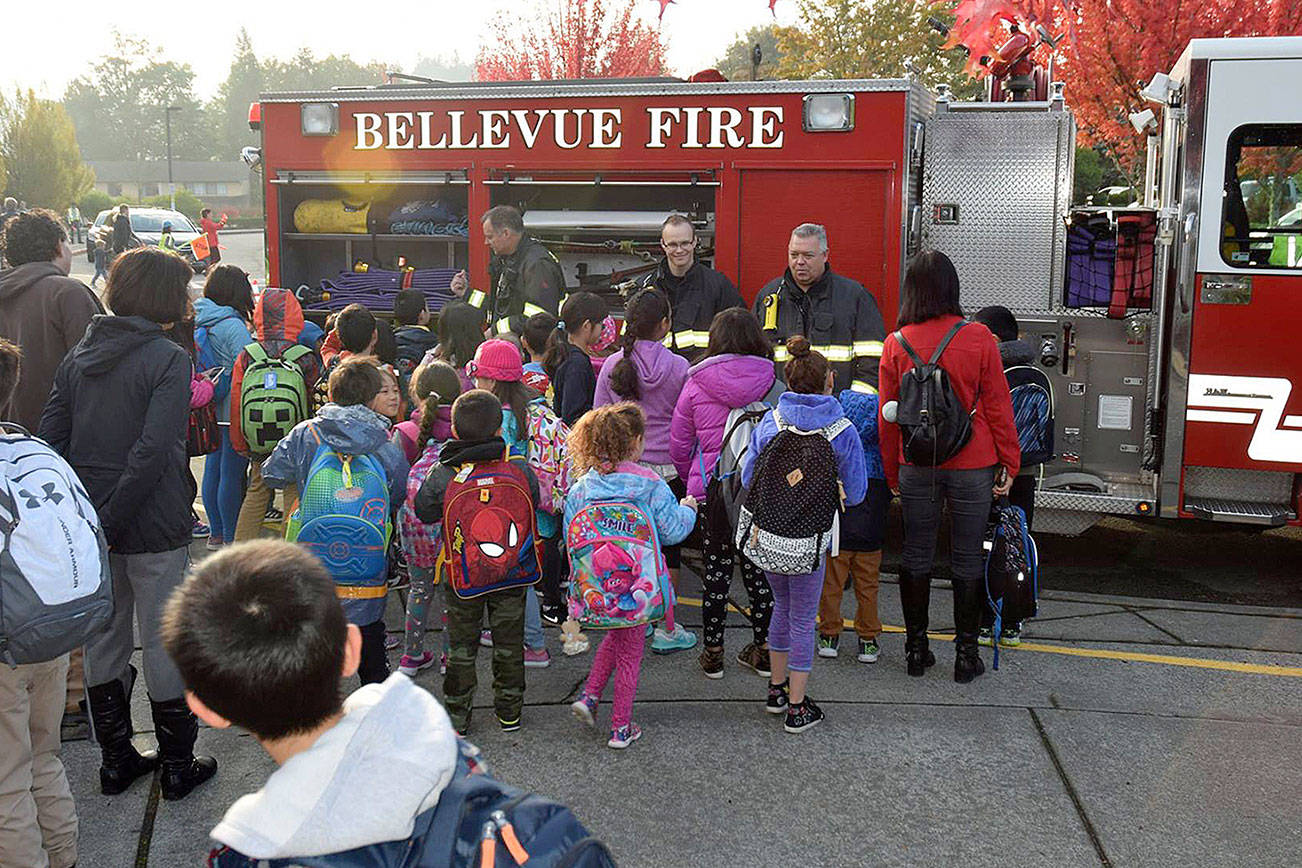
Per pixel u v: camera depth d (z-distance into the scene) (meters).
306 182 7.67
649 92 6.78
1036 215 6.40
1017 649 5.36
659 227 7.16
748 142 6.64
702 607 5.66
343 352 5.91
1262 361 5.92
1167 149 6.27
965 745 4.31
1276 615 5.88
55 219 4.58
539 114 7.01
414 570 4.92
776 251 6.69
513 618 4.36
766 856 3.55
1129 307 6.21
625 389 5.16
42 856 3.04
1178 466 6.12
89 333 3.80
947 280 4.75
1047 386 5.34
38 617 2.83
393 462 4.33
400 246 8.52
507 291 6.41
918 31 19.47
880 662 5.21
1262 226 5.86
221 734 4.48
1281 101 5.79
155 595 3.81
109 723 3.94
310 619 1.44
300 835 1.28
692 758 4.23
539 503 4.62
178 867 3.54
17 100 55.75
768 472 4.25
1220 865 3.49
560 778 4.07
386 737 1.34
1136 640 5.49
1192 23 11.58
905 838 3.66
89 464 3.76
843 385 5.89
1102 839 3.64
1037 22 7.34
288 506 6.07
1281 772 4.08
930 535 4.89
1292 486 6.08
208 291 6.49
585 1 21.83
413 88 7.29
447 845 1.33
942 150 6.50
